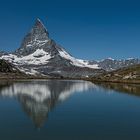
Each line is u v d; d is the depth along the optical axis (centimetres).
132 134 4703
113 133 4775
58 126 5350
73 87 18575
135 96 11525
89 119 6081
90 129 5078
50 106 8262
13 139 4428
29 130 5012
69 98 10856
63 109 7625
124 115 6619
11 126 5344
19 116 6438
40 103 8994
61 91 14575
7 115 6562
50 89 16162
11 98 10469
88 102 9400
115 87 17900
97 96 11738
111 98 10762
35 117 6297
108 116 6481
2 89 15250
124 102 9356
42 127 5256
